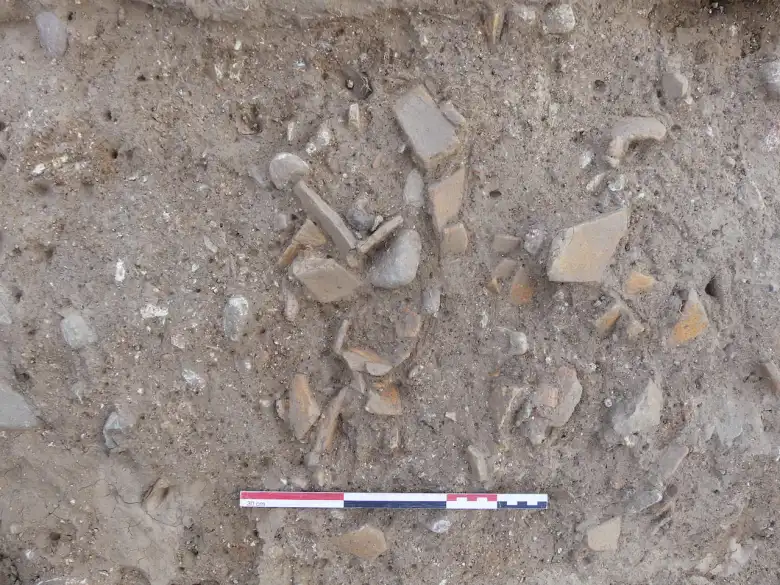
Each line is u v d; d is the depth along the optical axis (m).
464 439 1.50
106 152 1.39
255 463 1.50
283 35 1.41
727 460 1.63
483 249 1.47
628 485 1.60
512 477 1.54
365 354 1.48
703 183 1.57
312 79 1.44
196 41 1.39
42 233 1.37
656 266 1.52
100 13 1.37
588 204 1.49
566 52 1.49
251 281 1.42
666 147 1.55
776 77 1.60
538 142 1.49
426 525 1.53
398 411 1.48
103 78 1.38
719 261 1.57
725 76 1.64
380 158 1.43
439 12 1.42
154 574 1.50
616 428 1.52
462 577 1.59
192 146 1.41
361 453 1.50
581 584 1.68
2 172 1.35
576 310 1.50
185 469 1.47
